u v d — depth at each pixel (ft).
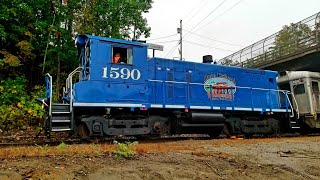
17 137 40.96
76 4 66.08
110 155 20.30
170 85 40.16
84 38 35.76
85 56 34.88
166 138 41.96
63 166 16.37
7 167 15.60
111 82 34.40
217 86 44.29
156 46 39.63
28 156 18.92
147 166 17.60
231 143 32.68
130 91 35.45
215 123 42.19
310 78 52.21
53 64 67.82
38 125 51.47
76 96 32.27
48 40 64.39
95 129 33.06
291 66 77.97
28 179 14.16
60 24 67.05
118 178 15.39
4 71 63.16
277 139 39.93
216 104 43.60
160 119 38.32
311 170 20.76
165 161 19.58
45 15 67.36
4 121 49.57
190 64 42.98
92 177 15.20
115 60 35.14
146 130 36.60
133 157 20.21
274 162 22.08
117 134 34.42
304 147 29.66
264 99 49.29
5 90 56.44
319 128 53.78
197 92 42.34
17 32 63.41
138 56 36.65
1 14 57.11
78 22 66.28
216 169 18.95
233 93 45.75
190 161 20.10
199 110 41.88
